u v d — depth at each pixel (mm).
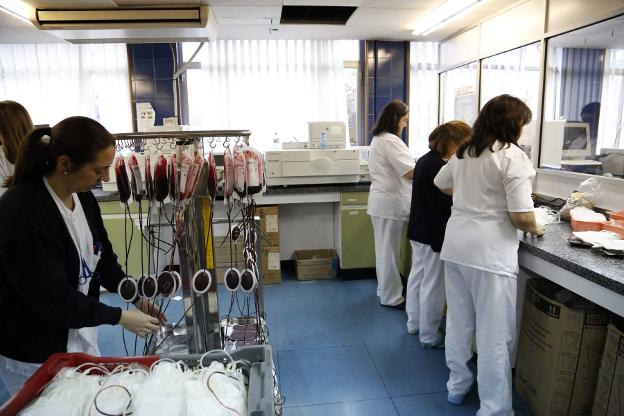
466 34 3764
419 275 2535
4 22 3395
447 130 2176
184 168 1375
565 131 2562
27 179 1124
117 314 1147
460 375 1949
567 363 1734
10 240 1025
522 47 2965
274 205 3467
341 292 3367
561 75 2580
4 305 1128
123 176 1391
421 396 2064
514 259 1688
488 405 1760
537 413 1878
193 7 3045
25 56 4332
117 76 4395
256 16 3465
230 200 1475
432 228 2230
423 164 2246
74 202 1255
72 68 4375
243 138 1505
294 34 4215
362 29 4012
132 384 897
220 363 987
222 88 4488
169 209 1537
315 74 4566
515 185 1572
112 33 3158
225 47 4418
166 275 1431
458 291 1877
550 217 2213
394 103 2781
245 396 908
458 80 3986
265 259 3521
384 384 2164
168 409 815
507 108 1601
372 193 2941
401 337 2635
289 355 2445
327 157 3361
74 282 1210
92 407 831
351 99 4762
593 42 2316
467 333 1905
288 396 2070
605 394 1639
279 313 3002
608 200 2236
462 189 1765
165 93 4441
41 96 4391
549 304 1768
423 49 4641
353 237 3559
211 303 1607
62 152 1069
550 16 2650
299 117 4621
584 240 1723
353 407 1990
